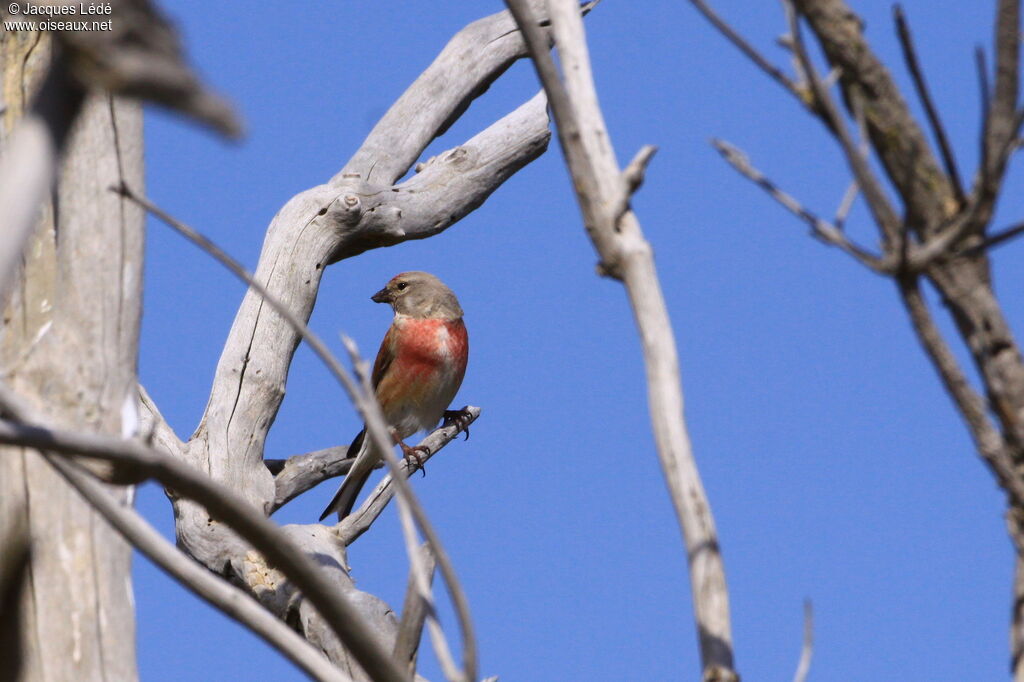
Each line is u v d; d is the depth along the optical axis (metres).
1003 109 4.25
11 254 2.86
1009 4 4.29
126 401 7.18
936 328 4.37
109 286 7.31
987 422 4.44
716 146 4.43
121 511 4.98
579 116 5.18
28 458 6.69
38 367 7.07
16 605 6.50
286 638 5.01
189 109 2.64
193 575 4.99
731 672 4.49
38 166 2.89
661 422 4.80
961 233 4.24
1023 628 4.79
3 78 8.05
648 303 4.91
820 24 4.70
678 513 4.74
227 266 4.96
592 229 5.02
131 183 7.55
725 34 4.62
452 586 4.88
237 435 12.15
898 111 4.67
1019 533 4.46
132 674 6.61
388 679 5.00
